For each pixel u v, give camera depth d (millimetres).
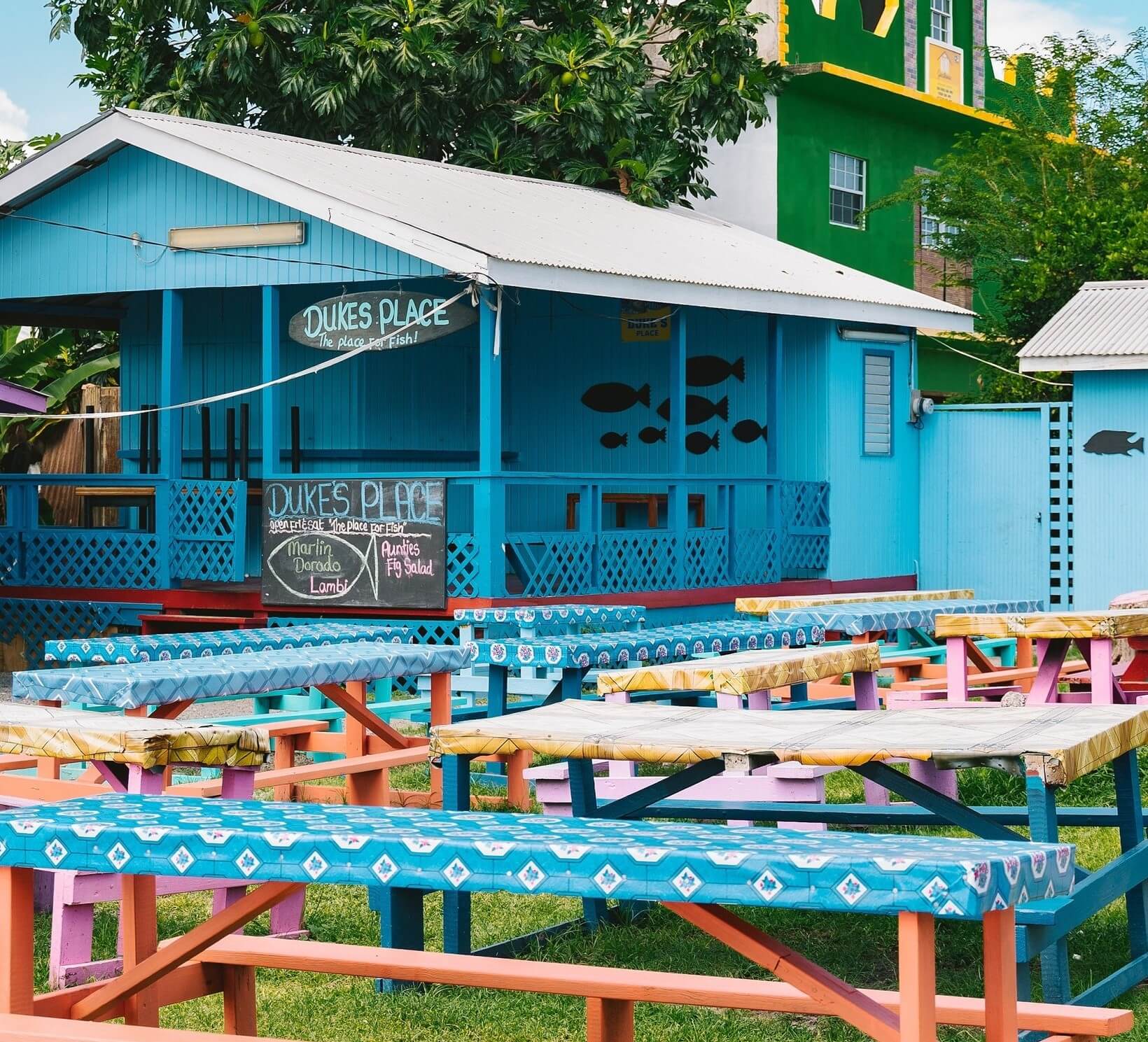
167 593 16562
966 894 3689
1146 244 23406
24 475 17797
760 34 25344
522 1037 5633
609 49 22750
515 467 21188
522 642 8531
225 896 6465
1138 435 19484
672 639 8938
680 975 4863
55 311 19484
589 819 4766
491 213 16875
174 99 23172
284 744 9695
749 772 7070
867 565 20391
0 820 4660
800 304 18453
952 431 21156
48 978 6297
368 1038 5625
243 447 17000
